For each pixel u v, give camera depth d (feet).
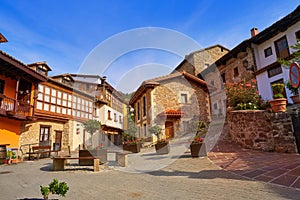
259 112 17.53
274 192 7.66
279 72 30.25
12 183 12.02
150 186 9.55
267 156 14.20
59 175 13.89
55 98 34.60
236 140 20.40
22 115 27.30
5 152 25.62
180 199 7.48
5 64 24.13
